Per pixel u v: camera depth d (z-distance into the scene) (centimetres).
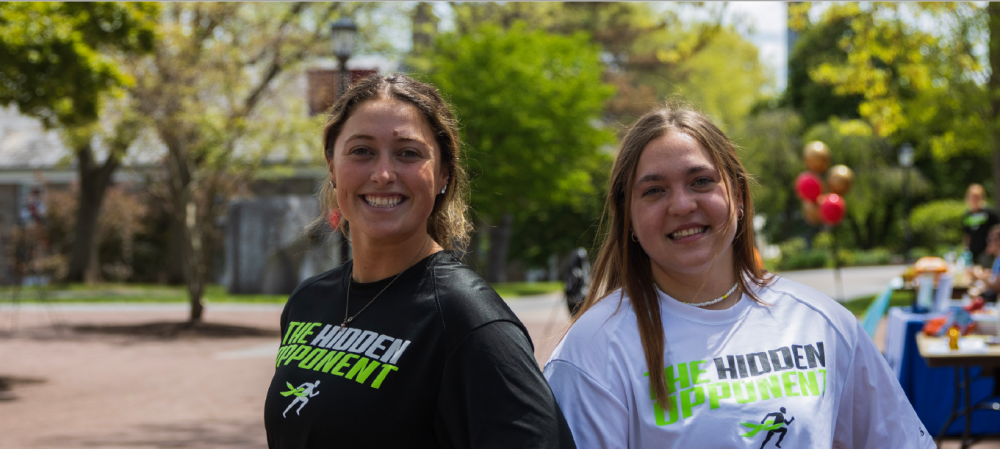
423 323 168
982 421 533
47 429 649
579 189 2420
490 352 161
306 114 1549
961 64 1592
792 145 3375
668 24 1504
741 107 4106
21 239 2102
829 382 189
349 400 166
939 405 538
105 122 1380
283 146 1515
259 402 774
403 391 164
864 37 1606
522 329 170
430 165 183
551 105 2167
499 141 2178
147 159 1534
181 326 1412
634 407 185
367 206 180
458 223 205
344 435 165
